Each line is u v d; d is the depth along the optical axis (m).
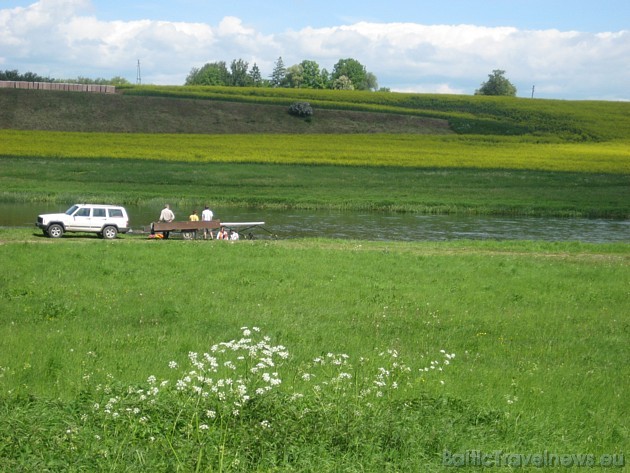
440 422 9.31
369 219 47.78
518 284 22.80
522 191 60.47
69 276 21.72
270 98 112.56
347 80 189.62
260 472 7.59
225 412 8.73
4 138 79.50
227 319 16.67
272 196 54.62
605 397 11.65
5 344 13.52
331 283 21.88
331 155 76.81
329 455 8.09
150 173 63.88
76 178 60.50
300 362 12.59
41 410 8.70
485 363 13.78
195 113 100.88
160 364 12.30
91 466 7.38
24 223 41.22
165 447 7.89
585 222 48.34
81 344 13.78
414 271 24.56
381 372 11.60
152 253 26.81
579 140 97.62
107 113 97.00
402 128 101.69
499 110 115.69
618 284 23.31
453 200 55.09
